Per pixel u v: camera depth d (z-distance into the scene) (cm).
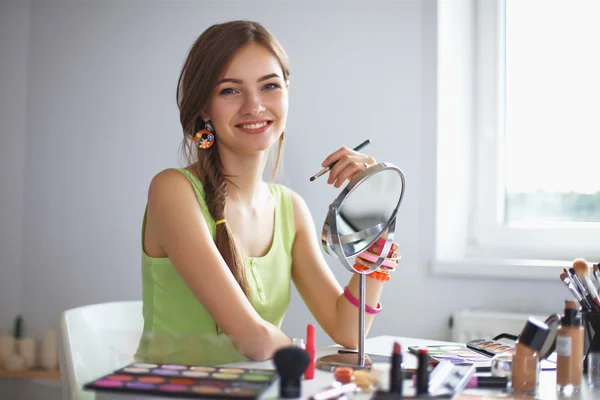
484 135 232
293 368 92
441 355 123
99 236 262
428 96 221
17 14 272
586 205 224
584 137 224
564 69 226
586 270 120
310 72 234
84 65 264
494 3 231
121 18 259
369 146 227
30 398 261
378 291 144
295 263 158
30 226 271
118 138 260
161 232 139
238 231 148
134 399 90
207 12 248
